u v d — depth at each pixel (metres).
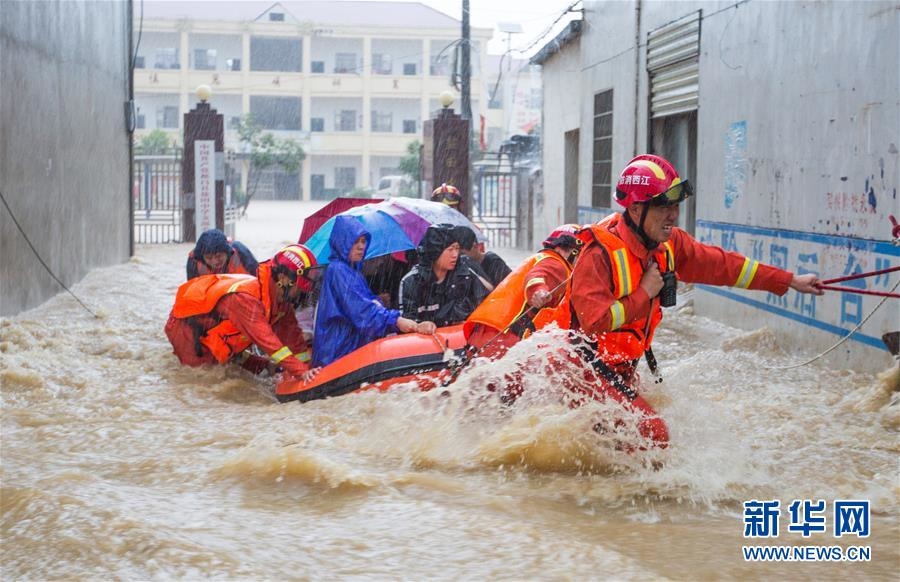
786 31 10.25
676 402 6.10
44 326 11.07
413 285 8.18
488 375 6.12
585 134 18.50
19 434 6.56
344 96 72.00
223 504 4.84
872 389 7.30
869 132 8.60
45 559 3.97
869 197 8.57
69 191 15.50
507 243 28.88
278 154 63.25
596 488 5.08
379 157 72.88
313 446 6.08
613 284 5.30
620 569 3.84
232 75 70.81
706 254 5.68
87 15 16.95
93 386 8.12
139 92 70.19
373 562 3.94
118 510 4.56
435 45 72.25
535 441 5.55
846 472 5.43
